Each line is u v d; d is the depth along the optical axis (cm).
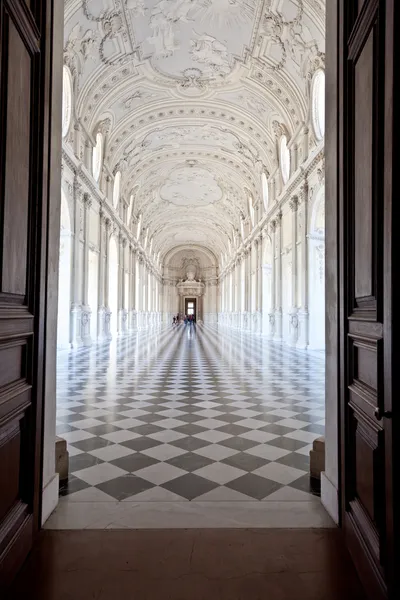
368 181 217
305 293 1600
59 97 305
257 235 2634
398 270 168
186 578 218
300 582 216
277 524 275
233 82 1739
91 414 571
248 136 2161
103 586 211
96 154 1916
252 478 353
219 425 519
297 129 1695
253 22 1355
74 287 1520
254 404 639
